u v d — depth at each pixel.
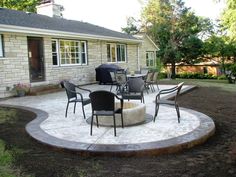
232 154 4.21
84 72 14.70
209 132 4.96
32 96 10.30
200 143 4.65
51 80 12.65
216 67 28.28
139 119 5.68
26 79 11.38
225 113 7.25
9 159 4.07
